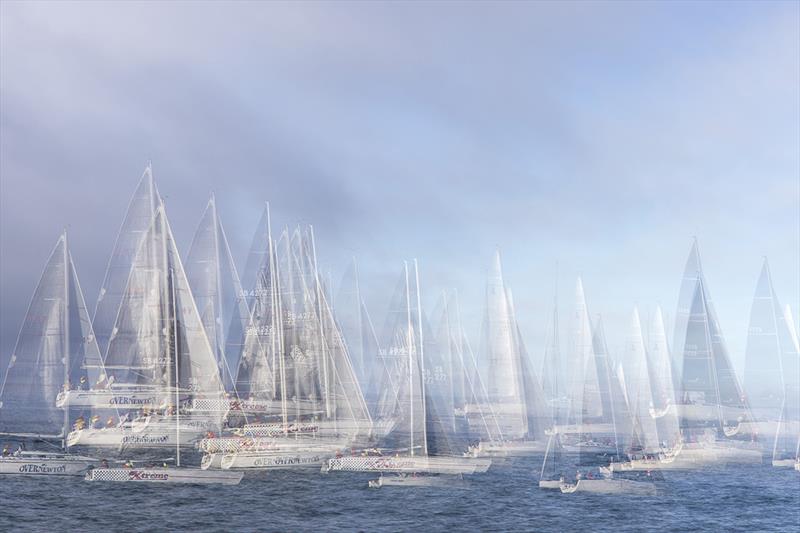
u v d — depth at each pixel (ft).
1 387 208.33
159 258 241.14
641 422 230.68
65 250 214.07
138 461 210.79
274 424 236.84
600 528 172.04
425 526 169.78
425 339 237.25
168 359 236.22
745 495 209.05
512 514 181.78
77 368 219.41
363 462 216.54
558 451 212.02
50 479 201.36
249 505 183.52
